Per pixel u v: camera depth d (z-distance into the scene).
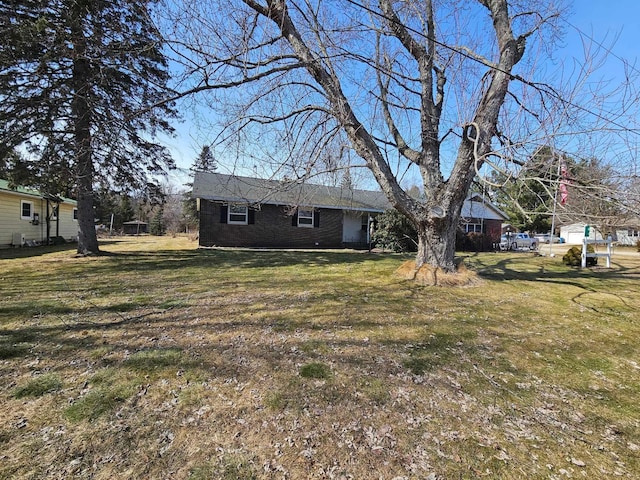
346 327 3.79
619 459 1.81
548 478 1.66
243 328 3.71
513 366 2.93
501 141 5.16
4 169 8.26
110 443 1.86
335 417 2.14
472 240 17.45
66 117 8.20
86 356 2.93
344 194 16.11
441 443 1.92
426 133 6.29
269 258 10.28
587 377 2.76
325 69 5.86
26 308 4.36
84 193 9.38
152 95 8.74
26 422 2.01
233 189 14.23
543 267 9.61
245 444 1.89
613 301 5.27
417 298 5.16
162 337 3.40
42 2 6.12
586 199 4.49
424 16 6.45
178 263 8.85
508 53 5.54
